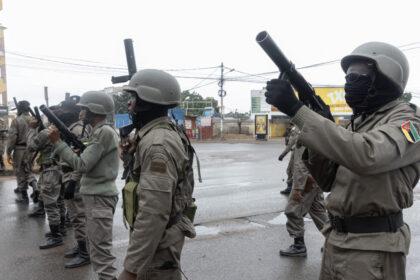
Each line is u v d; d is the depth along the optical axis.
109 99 3.60
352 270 1.85
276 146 25.25
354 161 1.54
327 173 2.04
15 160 7.20
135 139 2.17
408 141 1.64
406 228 1.92
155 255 2.10
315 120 1.58
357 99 1.91
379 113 1.88
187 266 4.17
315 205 4.50
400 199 1.83
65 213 5.43
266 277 3.90
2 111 18.84
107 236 3.37
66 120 4.68
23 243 4.95
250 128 38.97
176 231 2.15
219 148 23.19
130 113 2.27
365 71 1.89
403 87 1.89
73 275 3.96
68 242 5.03
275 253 4.59
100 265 3.32
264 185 9.35
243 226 5.71
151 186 1.93
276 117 37.34
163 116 2.22
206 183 9.62
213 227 5.66
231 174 11.33
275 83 1.60
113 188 3.46
